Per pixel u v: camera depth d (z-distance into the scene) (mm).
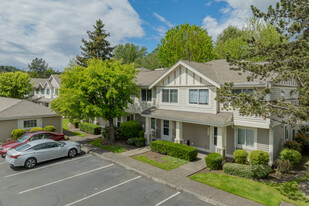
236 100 10164
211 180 10758
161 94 18969
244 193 9305
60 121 22922
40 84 40344
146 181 10875
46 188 9961
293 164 12734
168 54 36844
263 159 11914
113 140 19328
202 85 15586
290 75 9297
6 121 19031
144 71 26531
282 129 14594
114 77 16531
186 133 17844
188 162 13734
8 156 12539
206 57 34562
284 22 10211
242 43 30000
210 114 14977
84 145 18500
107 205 8398
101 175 11695
